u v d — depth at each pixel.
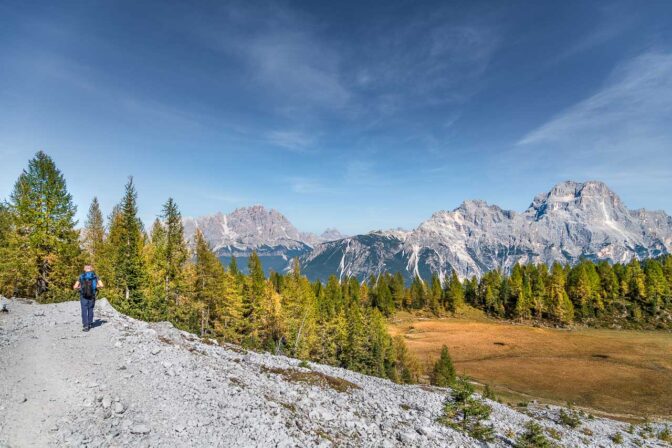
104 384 11.91
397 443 14.86
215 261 63.81
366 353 69.06
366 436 14.77
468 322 133.62
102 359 14.31
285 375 22.06
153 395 11.99
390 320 141.12
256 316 72.94
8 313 21.66
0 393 10.10
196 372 15.50
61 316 21.00
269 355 29.52
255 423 11.77
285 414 13.76
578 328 120.81
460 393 21.41
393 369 70.50
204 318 62.81
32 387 10.88
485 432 20.19
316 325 78.19
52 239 41.75
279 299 77.06
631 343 100.12
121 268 44.53
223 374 16.72
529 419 31.83
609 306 129.88
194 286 59.62
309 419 14.65
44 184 41.78
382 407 20.81
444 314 146.75
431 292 156.75
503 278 152.88
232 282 69.69
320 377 23.75
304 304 80.62
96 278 18.28
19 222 40.72
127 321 22.31
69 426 9.20
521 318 134.12
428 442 16.02
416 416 20.66
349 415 16.81
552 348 96.88
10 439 8.26
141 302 44.19
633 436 34.69
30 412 9.48
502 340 106.06
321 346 75.94
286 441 11.02
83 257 46.00
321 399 18.44
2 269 39.91
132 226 49.84
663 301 126.44
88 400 10.52
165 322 25.77
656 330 114.56
